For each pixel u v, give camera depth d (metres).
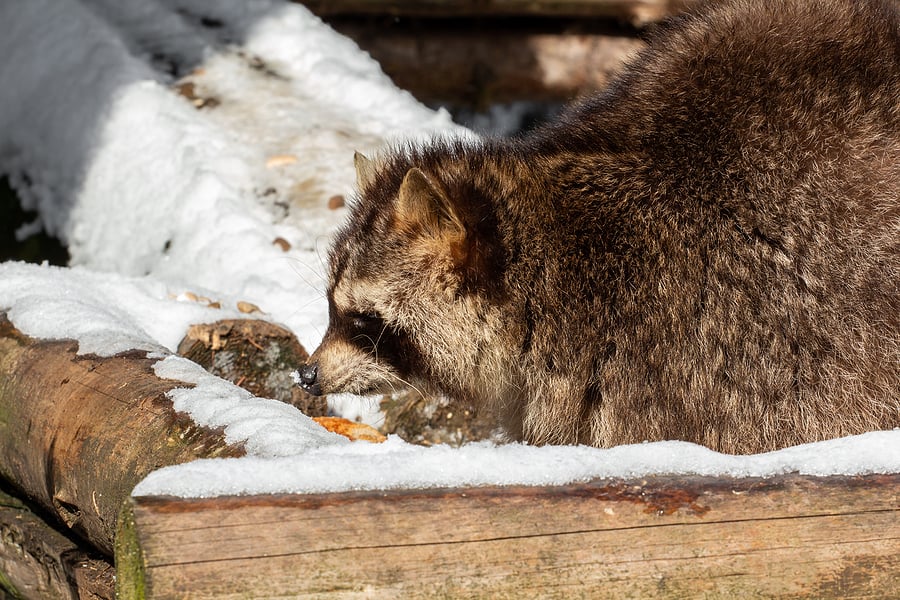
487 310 7.64
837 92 7.20
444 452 5.13
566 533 4.94
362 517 4.82
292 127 12.75
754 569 5.05
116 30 14.43
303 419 6.08
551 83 17.66
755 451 6.95
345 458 5.03
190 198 11.66
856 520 5.12
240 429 5.82
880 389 6.86
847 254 6.88
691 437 7.04
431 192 7.52
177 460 5.86
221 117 12.96
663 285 7.11
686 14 8.58
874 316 6.84
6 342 8.02
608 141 7.63
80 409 6.95
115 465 6.31
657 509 5.00
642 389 7.13
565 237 7.44
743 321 6.93
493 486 4.98
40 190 13.25
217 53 14.25
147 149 12.56
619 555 4.97
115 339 7.56
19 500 8.03
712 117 7.35
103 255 12.30
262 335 9.25
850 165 7.01
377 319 8.01
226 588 4.74
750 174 7.10
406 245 7.80
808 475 5.20
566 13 17.11
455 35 17.64
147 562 4.71
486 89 17.78
